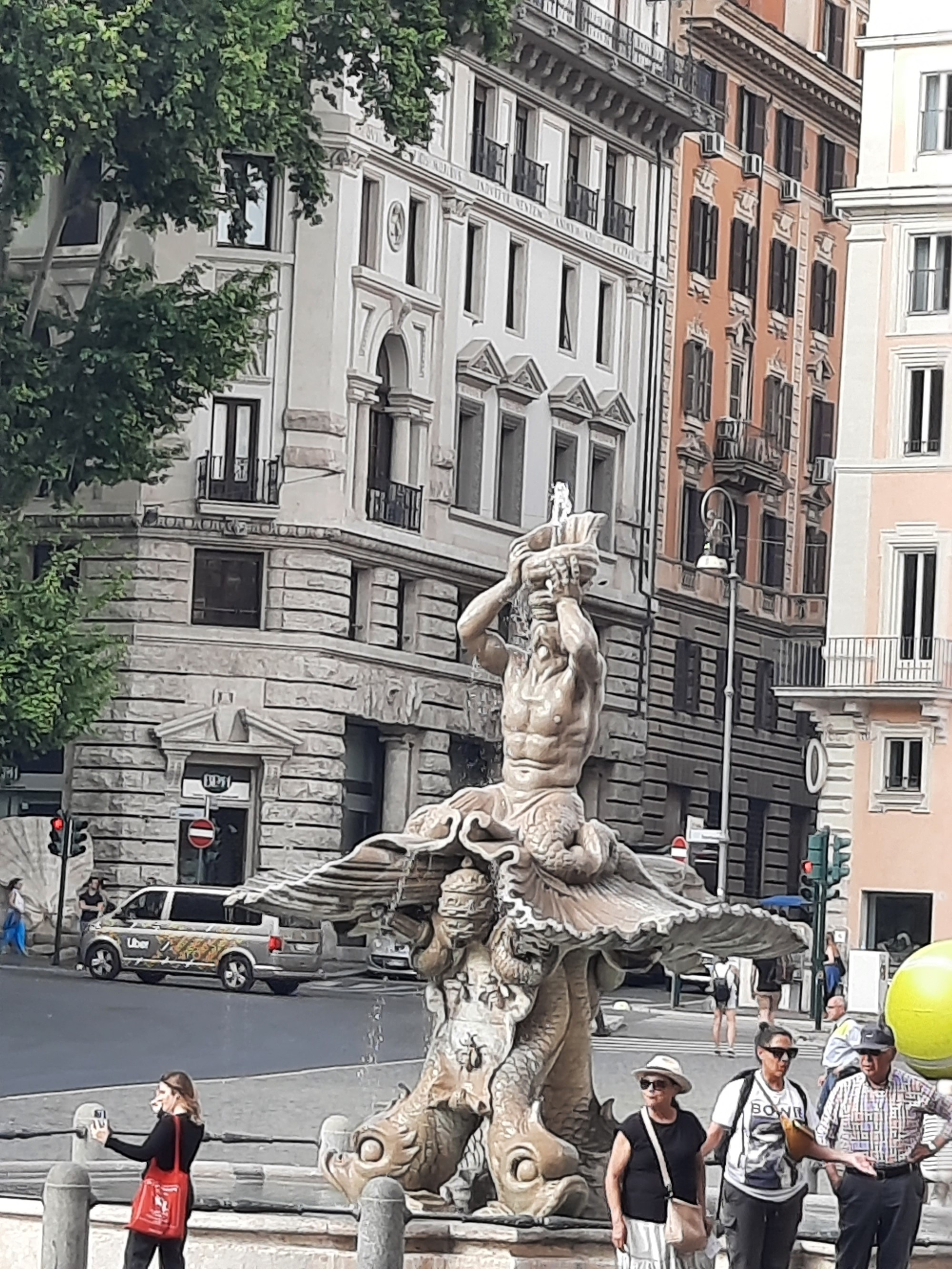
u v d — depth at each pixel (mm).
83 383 43781
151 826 60406
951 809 63094
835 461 65188
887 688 63156
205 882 60969
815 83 84688
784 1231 14570
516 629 16484
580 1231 14945
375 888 15711
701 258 78750
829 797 64312
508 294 69250
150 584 60594
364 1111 27969
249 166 59000
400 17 46875
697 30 78375
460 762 67188
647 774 75188
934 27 64562
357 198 62125
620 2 73188
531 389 69750
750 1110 14523
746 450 80375
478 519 67438
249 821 61156
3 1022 39250
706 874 78750
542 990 15773
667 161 75938
